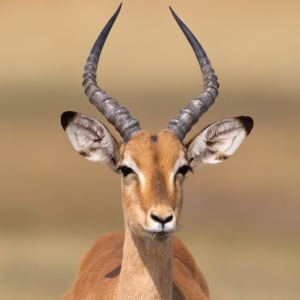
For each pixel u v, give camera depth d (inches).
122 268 892.0
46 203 2373.3
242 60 5821.9
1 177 2625.5
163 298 877.2
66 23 7559.1
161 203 816.3
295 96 4468.5
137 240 873.5
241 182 2556.6
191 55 6240.2
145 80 5132.9
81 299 1036.5
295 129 3417.8
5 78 5088.6
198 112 942.4
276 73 5315.0
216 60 5836.6
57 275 1692.9
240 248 1955.0
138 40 6830.7
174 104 4094.5
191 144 924.0
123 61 5885.8
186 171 885.8
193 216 2208.4
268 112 3863.2
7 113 3722.9
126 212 871.1
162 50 6407.5
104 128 903.7
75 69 5620.1
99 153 920.9
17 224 2170.3
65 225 2164.1
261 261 1845.5
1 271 1721.2
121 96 4382.4
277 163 2807.6
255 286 1657.2
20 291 1578.5
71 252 1891.0
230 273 1748.3
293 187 2502.5
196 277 1138.0
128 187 863.1
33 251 1898.4
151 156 860.0
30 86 4753.9
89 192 2492.6
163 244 868.6
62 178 2637.8
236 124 939.3
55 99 4207.7
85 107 3912.4
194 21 7628.0
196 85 4972.9
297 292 1626.5
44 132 3265.3
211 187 2492.6
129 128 908.0
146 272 874.1
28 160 2829.7
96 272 1046.4
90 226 2155.5
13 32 7032.5
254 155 2908.5
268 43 6481.3
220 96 4392.2
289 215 2236.7
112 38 6879.9
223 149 951.6
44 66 5713.6
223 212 2246.6
